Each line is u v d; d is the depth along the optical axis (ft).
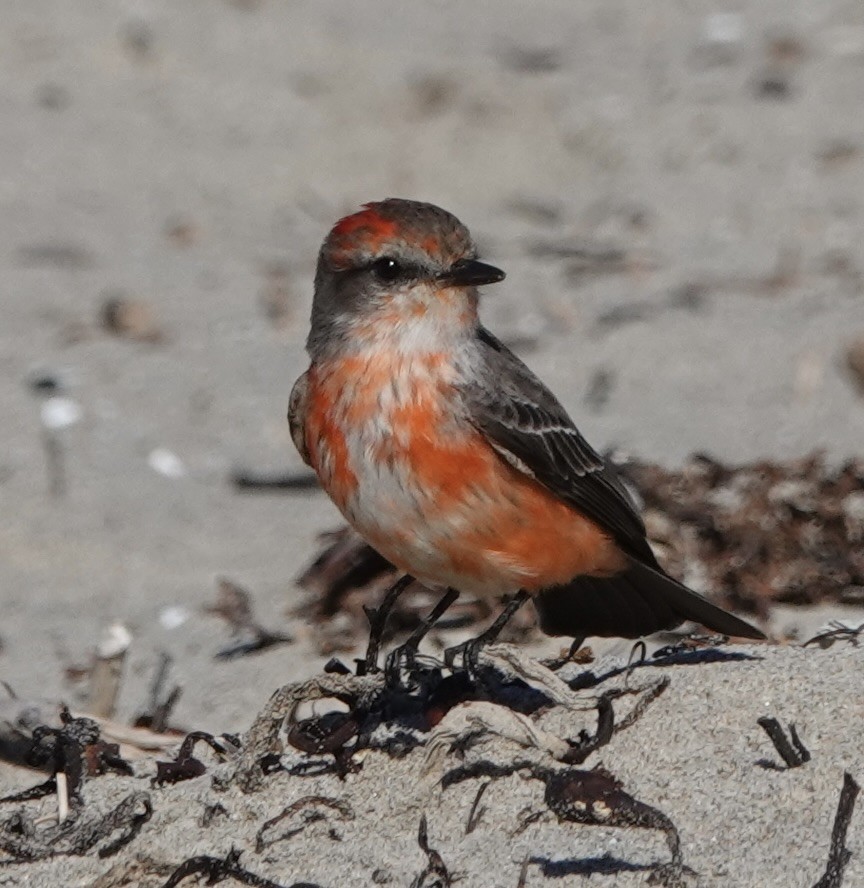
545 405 31.09
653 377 55.36
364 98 83.35
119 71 86.94
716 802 25.46
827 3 96.99
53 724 33.12
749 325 59.06
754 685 27.99
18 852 26.71
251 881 25.09
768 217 70.85
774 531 39.04
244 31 92.17
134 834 26.73
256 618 40.52
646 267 65.77
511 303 62.54
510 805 25.98
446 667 30.04
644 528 32.45
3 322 61.82
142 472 50.85
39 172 76.33
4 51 88.63
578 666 31.99
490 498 29.96
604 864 24.29
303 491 49.80
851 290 62.03
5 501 48.57
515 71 87.40
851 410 51.72
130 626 40.83
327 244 31.99
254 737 27.76
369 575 40.34
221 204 73.97
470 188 75.77
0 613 41.96
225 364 58.65
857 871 23.43
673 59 89.61
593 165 77.46
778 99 83.46
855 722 26.76
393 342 30.60
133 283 65.67
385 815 26.40
